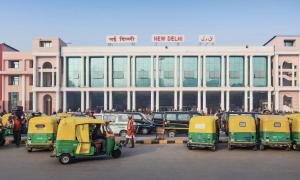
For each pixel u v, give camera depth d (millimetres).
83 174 14961
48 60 76438
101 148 18812
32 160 18969
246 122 22781
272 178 14109
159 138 29391
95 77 76625
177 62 75625
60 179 13922
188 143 22938
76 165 17312
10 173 15227
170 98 79562
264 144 22625
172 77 76000
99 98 80812
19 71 77938
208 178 14086
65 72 76125
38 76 76562
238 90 74312
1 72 77750
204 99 74688
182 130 33062
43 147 21922
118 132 32844
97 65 76812
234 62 75438
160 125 35125
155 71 75688
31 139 21922
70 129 18094
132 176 14500
